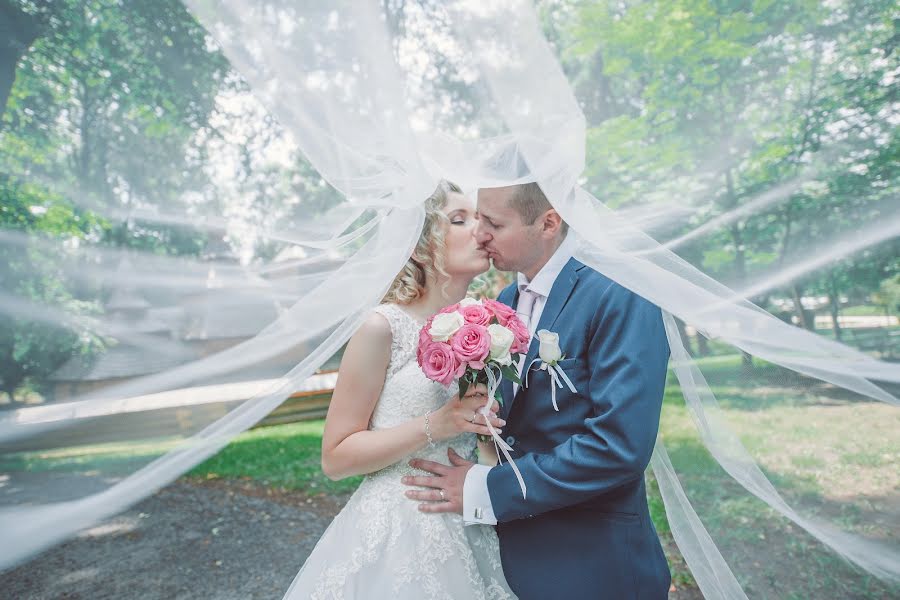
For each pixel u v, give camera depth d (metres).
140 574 3.45
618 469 1.35
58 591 3.25
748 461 1.97
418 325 1.65
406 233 1.49
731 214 1.62
